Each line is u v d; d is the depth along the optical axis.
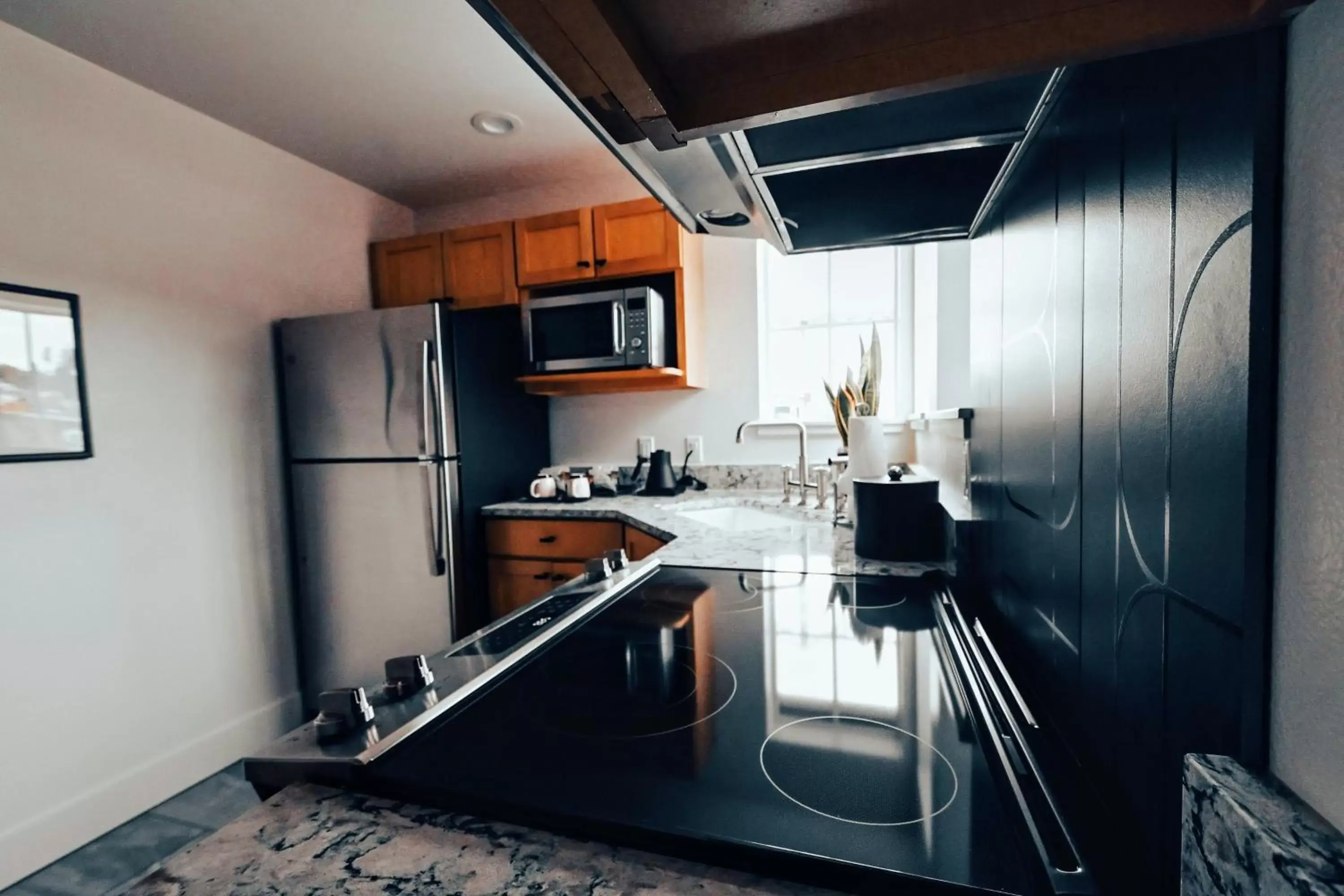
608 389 2.77
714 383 2.76
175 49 1.72
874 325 2.56
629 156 0.67
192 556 2.03
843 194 0.88
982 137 0.70
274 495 2.31
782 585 1.13
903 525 1.29
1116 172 0.49
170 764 1.93
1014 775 0.46
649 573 1.23
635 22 0.41
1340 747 0.25
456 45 1.73
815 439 2.63
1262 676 0.31
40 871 1.61
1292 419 0.29
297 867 0.39
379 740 0.54
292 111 2.08
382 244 2.75
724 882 0.38
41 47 1.67
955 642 0.78
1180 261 0.39
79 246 1.75
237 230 2.20
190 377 2.04
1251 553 0.31
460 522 2.28
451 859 0.40
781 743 0.55
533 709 0.63
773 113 0.50
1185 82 0.38
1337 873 0.23
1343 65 0.25
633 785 0.48
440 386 2.18
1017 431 0.81
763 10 0.40
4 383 1.58
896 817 0.43
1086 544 0.57
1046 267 0.67
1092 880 0.35
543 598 1.04
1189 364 0.38
